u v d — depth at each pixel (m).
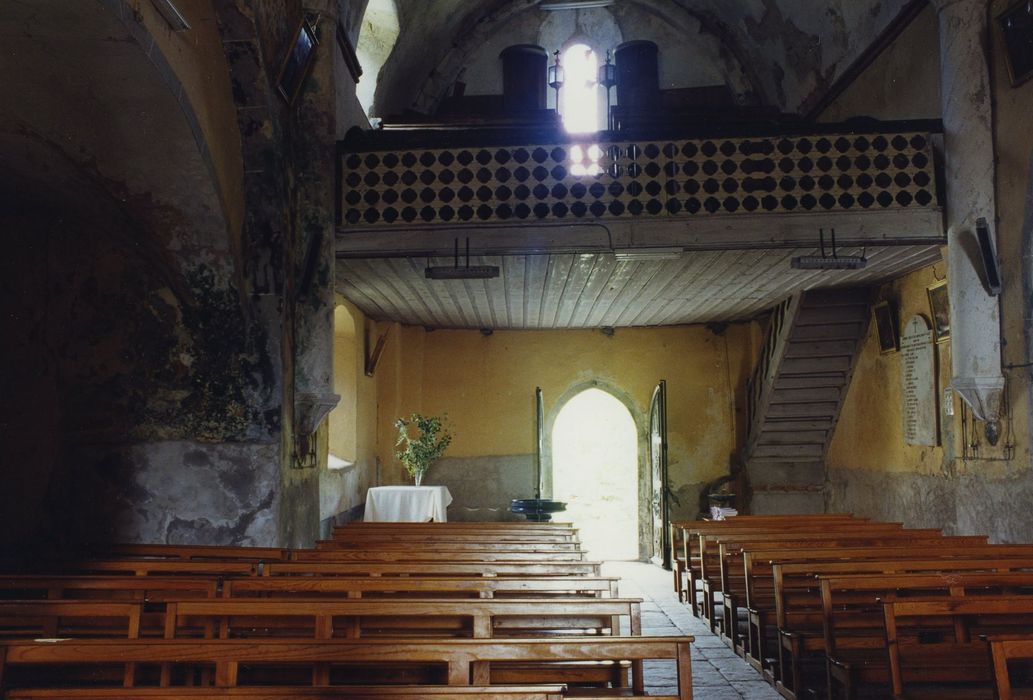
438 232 10.18
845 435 15.16
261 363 9.20
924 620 6.65
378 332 17.06
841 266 9.78
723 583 9.52
